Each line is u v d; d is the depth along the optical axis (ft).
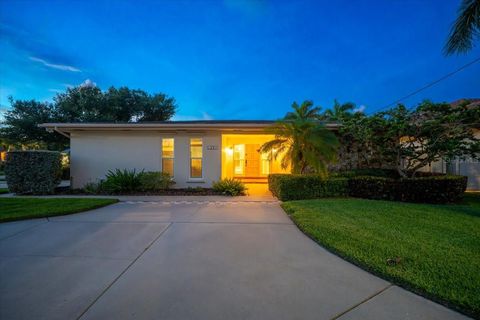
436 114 24.20
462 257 9.71
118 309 6.72
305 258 10.24
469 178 32.48
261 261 9.95
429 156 25.13
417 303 6.91
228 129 31.94
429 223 14.96
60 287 7.90
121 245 11.86
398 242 11.53
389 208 19.31
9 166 28.43
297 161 27.94
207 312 6.57
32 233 13.76
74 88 71.31
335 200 23.24
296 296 7.34
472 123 22.90
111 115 71.20
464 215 17.02
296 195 24.93
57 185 30.99
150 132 32.48
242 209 20.58
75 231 14.16
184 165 32.35
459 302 6.72
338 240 11.89
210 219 17.10
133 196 27.22
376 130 26.61
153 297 7.30
